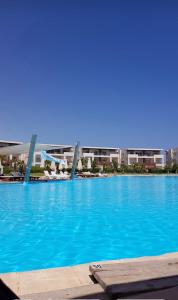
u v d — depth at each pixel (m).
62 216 10.77
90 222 9.62
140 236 7.83
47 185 25.83
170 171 70.69
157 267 3.94
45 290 3.44
